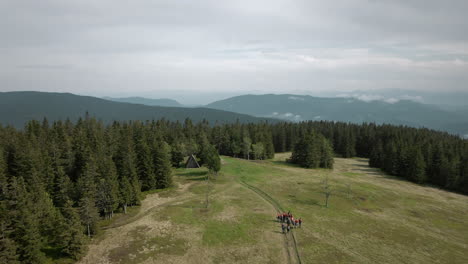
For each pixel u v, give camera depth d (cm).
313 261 4509
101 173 6575
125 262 4459
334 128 19488
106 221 6053
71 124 14038
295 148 13300
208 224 5822
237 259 4575
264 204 7088
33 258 4312
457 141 14325
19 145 7738
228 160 12988
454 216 7000
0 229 4081
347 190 8494
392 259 4656
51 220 5028
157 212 6488
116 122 14925
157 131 13550
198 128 17300
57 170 7000
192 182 9119
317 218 6288
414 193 8900
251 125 18612
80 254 4584
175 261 4494
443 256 4856
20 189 4647
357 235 5503
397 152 11969
